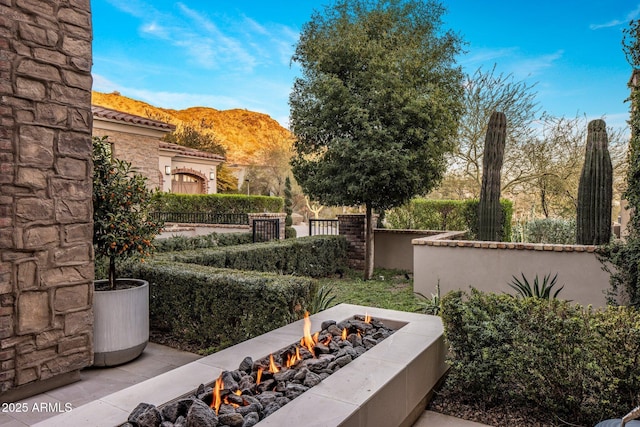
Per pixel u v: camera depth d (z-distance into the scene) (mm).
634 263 4914
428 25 8031
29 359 2973
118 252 3770
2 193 2824
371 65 7387
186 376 2240
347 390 2043
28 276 2959
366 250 8289
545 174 12992
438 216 11281
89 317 3340
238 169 29656
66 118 3174
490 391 2748
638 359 2301
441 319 3162
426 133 7508
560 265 5598
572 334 2436
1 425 2619
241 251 6402
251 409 1894
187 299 4227
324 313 3615
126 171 3982
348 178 7543
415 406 2590
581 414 2508
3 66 2822
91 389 3178
